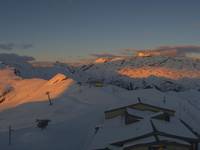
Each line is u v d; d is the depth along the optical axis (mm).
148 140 43938
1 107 113562
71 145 58625
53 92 118562
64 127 70562
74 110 89312
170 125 52031
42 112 91062
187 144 43469
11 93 145750
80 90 115375
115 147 45188
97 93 107875
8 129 70625
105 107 86125
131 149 43062
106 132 53250
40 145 58750
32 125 72812
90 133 63125
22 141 60719
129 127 53156
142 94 112562
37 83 154250
